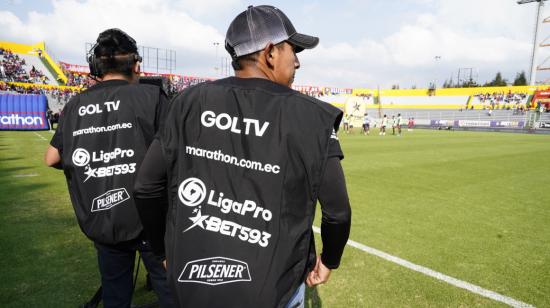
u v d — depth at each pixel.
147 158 1.08
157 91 1.67
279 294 0.95
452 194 5.87
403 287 2.68
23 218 4.04
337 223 1.02
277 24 1.06
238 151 0.98
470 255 3.30
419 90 51.16
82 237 3.49
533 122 32.00
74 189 1.59
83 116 1.58
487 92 45.91
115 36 1.66
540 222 4.37
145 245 1.60
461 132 30.08
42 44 40.31
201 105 1.03
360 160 10.07
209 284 0.96
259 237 0.95
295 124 0.96
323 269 1.17
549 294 2.60
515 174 7.94
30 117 15.25
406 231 3.96
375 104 52.53
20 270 2.78
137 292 2.60
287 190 0.96
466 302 2.48
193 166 1.00
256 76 1.07
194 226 0.98
